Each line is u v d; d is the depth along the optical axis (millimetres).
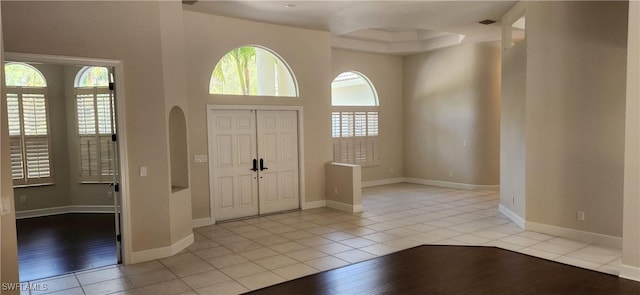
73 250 5070
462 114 9008
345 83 9727
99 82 7160
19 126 6809
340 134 9375
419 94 9914
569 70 5043
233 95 6383
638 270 3838
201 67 6027
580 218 5066
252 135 6723
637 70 3752
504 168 6613
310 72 7199
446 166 9445
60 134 7164
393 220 6387
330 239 5398
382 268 4324
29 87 6871
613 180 4762
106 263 4582
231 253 4871
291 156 7156
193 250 5000
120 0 4359
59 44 4070
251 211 6762
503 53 6523
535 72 5387
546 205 5410
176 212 4922
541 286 3783
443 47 9172
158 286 3926
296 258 4668
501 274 4094
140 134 4535
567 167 5148
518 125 5887
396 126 10258
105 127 7141
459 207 7270
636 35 3750
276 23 6656
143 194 4590
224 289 3834
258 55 6762
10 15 3861
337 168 7242
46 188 7082
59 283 4023
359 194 7059
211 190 6254
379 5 5734
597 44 4781
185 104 5215
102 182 7207
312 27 6980
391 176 10227
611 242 4820
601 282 3834
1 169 2848
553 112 5234
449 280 3971
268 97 6754
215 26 6102
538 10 5305
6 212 2887
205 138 6156
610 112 4730
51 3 4023
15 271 2951
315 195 7414
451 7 5930
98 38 4254
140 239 4598
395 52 9594
